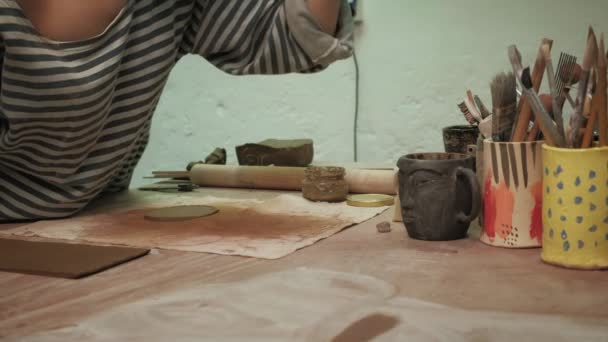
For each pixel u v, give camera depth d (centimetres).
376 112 253
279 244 104
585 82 87
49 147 124
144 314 77
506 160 98
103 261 97
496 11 231
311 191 137
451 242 104
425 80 244
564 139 90
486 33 233
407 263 93
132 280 90
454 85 240
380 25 246
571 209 88
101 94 120
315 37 128
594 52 87
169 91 286
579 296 78
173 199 147
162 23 131
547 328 69
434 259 95
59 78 115
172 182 169
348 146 260
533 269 89
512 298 78
